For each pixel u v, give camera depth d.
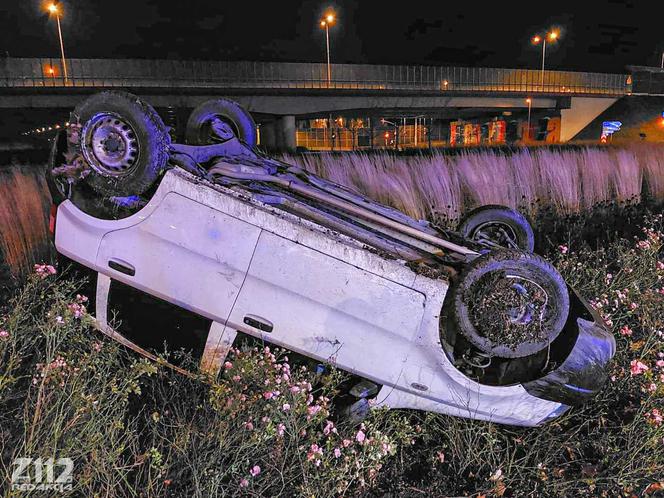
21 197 6.85
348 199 4.04
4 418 2.72
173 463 2.61
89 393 2.66
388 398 3.32
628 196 10.83
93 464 2.39
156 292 3.21
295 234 3.14
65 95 51.66
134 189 3.15
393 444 2.89
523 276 3.17
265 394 2.74
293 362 3.24
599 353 3.41
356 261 3.14
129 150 3.12
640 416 3.25
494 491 2.93
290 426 2.67
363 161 10.65
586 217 9.16
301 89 55.81
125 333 3.33
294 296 3.15
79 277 3.33
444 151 11.80
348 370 3.22
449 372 3.26
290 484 2.64
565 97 71.50
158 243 3.18
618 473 3.00
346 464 2.67
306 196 3.78
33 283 3.26
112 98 3.10
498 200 9.96
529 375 3.45
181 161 3.56
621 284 5.07
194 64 54.53
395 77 64.31
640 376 3.66
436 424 3.46
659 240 6.76
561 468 3.28
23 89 49.47
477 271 3.14
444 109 69.75
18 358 2.94
